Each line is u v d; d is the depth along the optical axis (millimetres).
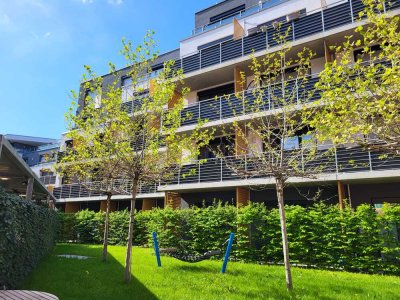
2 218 5902
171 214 15492
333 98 6363
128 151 8969
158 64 25016
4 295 4293
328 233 11547
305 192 15406
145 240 17797
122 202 25594
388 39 6105
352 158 13094
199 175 17047
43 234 11250
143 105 9469
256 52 16531
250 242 13070
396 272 10297
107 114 9602
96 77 10070
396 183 13453
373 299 6793
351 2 14586
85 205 27516
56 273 9172
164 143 9805
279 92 13266
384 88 5746
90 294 6996
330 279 8992
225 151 17359
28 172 10453
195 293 7195
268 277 9148
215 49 18406
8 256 6352
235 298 6793
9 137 48594
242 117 13398
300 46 15508
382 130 5730
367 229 10852
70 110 10430
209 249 13891
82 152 11266
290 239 12211
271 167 8312
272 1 19469
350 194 14258
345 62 6441
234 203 17406
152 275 9156
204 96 20203
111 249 16156
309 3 17500
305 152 10219
